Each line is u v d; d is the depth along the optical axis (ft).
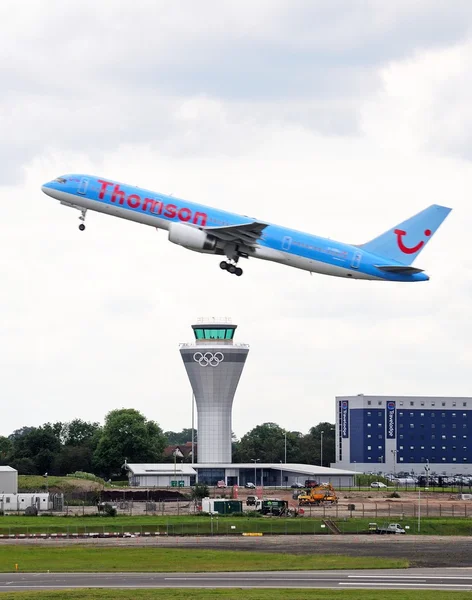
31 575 434.71
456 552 556.51
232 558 511.81
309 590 378.53
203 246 647.15
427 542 620.49
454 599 358.23
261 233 644.69
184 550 545.44
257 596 359.05
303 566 482.69
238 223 654.94
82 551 529.86
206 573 447.83
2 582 409.69
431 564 497.46
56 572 447.42
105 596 357.82
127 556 510.17
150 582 410.93
